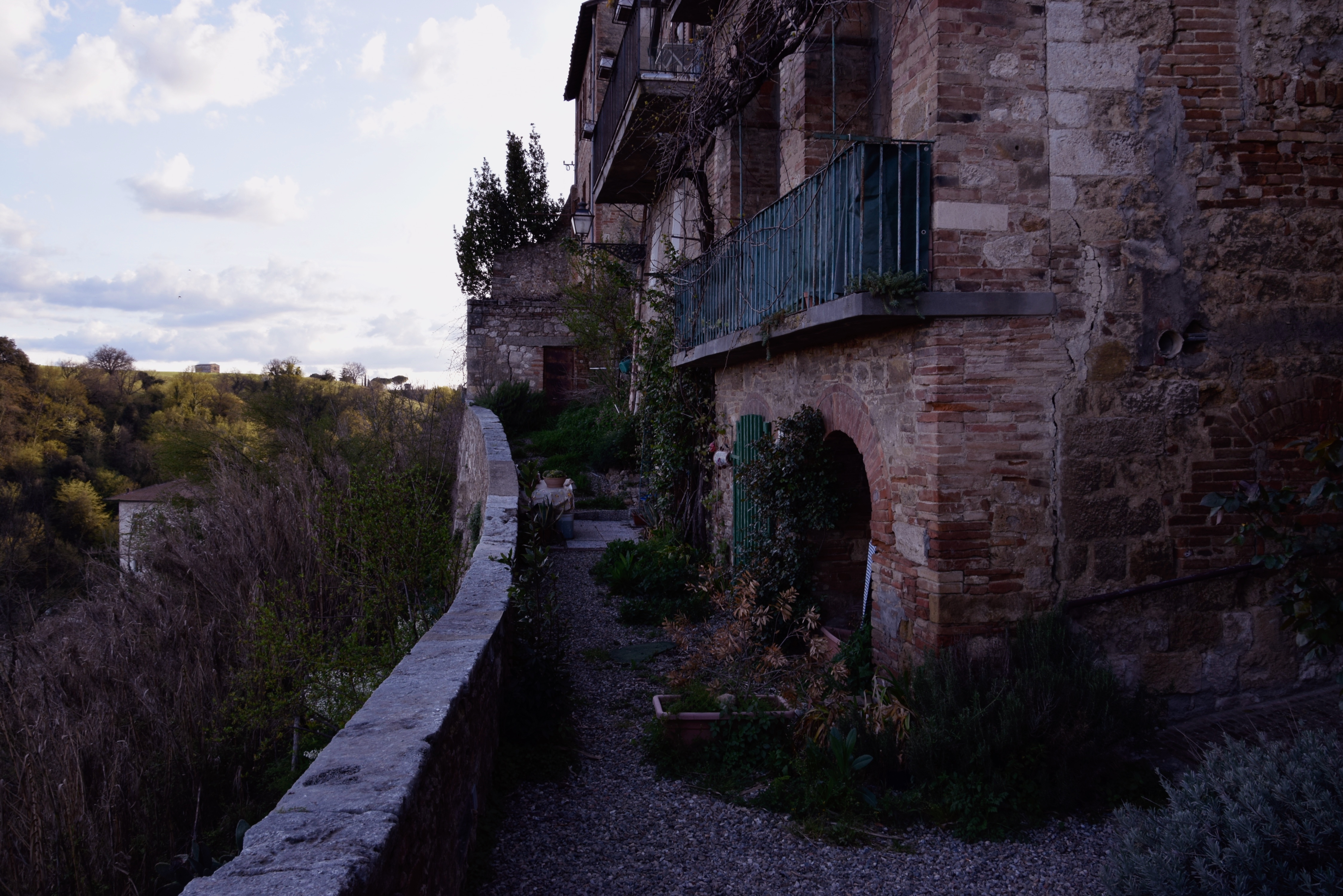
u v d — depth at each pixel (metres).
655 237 14.04
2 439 29.19
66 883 6.12
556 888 3.47
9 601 10.56
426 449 16.38
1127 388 5.20
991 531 5.06
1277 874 2.80
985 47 5.07
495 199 26.47
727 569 8.82
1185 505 5.27
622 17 11.25
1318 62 5.36
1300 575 3.75
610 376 17.28
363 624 8.20
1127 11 5.18
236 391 42.75
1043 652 4.82
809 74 7.79
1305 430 5.38
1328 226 5.39
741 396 9.11
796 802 4.32
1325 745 3.14
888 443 5.66
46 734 6.75
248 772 7.94
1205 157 5.27
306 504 10.39
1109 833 4.15
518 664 5.03
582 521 13.26
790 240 6.45
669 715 4.90
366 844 1.93
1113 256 5.19
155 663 8.63
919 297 4.93
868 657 5.96
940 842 4.05
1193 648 5.30
